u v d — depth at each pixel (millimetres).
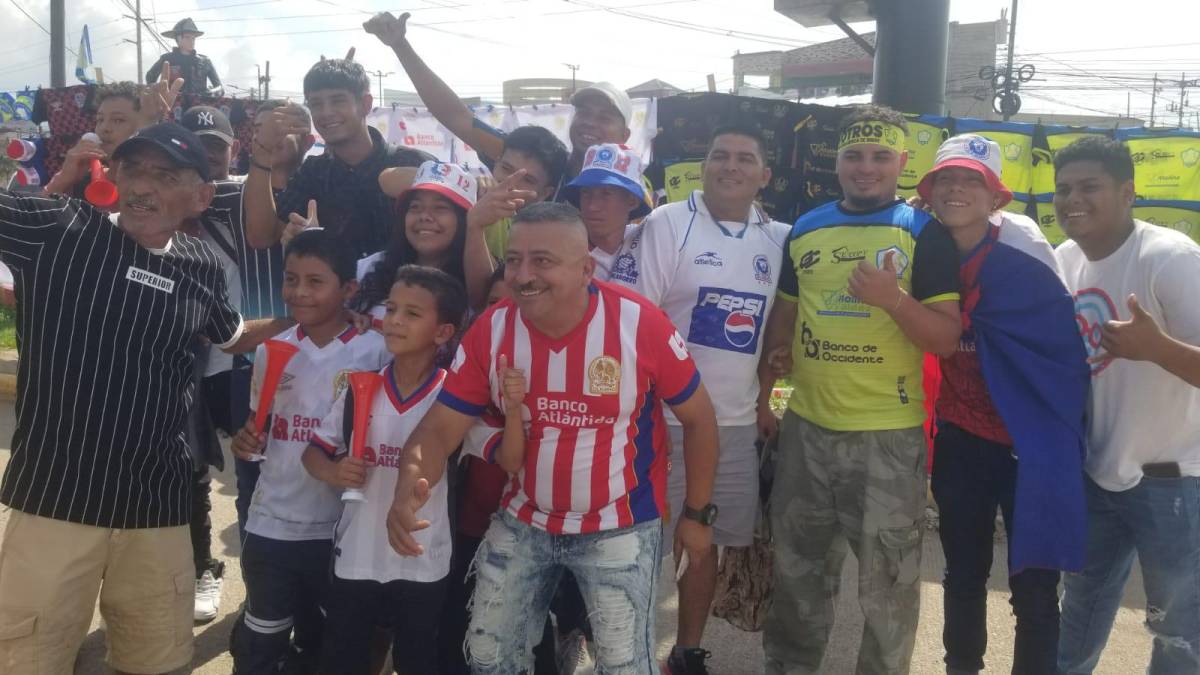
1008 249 2893
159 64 10414
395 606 2746
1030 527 2770
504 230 3520
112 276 2621
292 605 2898
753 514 3371
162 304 2691
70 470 2572
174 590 2820
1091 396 2975
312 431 2885
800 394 3119
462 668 2967
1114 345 2611
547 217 2283
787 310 3254
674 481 3297
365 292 3102
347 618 2707
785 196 7305
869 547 2945
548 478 2443
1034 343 2846
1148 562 2914
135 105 3781
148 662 2832
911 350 2943
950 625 3014
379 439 2713
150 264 2688
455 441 2535
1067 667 3238
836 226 3029
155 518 2725
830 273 2975
